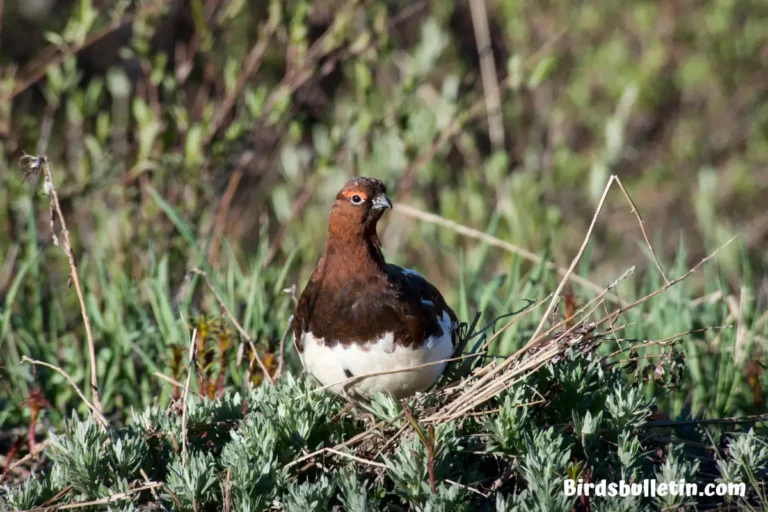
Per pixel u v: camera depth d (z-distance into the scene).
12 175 11.64
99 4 17.17
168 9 12.48
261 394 7.70
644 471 7.12
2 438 8.77
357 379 7.57
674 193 18.28
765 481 7.25
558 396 7.37
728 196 18.52
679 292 9.38
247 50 17.23
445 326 7.75
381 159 13.82
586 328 7.04
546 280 10.42
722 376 8.77
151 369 8.92
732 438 8.05
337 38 12.06
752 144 18.59
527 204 13.57
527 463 6.49
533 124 18.72
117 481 6.74
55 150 16.47
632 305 7.14
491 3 19.38
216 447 7.43
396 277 7.59
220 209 12.29
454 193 14.80
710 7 18.16
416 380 7.62
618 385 7.41
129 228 11.66
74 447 6.77
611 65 17.67
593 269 16.83
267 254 11.88
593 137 18.81
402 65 15.66
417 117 12.66
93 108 12.30
